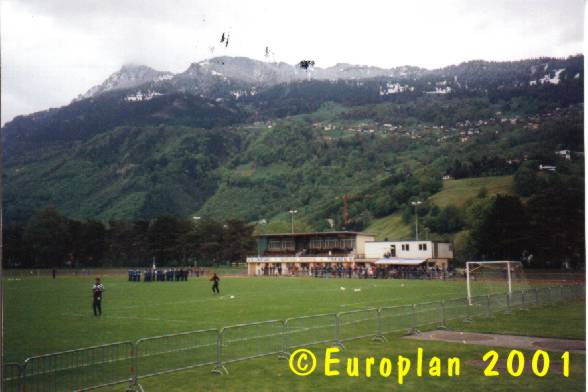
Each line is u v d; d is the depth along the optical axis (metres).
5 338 26.30
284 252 123.69
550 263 101.06
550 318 31.59
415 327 26.55
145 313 36.88
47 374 17.88
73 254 158.25
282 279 89.88
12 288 67.81
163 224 151.62
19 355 22.11
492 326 28.38
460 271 83.50
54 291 61.88
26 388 15.94
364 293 54.38
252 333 25.06
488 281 76.81
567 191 103.00
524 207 107.81
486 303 33.88
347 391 15.95
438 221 159.00
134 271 87.38
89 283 80.25
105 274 119.50
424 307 34.22
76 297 52.47
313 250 120.75
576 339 24.41
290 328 26.30
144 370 18.33
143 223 156.75
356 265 105.88
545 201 103.06
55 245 153.25
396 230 177.25
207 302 45.28
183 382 16.86
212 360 19.78
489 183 189.12
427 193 194.25
